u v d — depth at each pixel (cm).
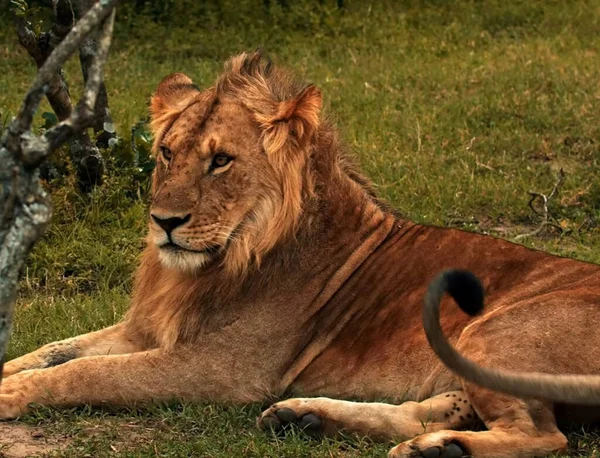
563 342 845
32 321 1138
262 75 966
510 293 912
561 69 2198
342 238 962
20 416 899
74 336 1098
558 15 2766
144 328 1001
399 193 1581
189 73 2300
